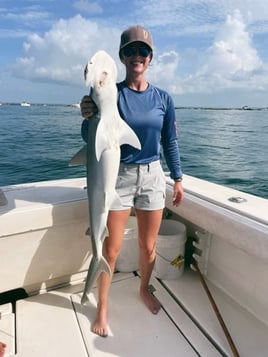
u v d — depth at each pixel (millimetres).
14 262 2098
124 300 2213
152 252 2088
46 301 2211
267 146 14680
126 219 1934
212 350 1782
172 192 2447
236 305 2150
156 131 1808
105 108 1476
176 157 2086
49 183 2615
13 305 2184
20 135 16344
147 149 1823
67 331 1925
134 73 1722
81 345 1815
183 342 1839
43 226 2086
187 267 2613
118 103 1724
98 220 1685
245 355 1735
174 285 2383
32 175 8594
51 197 2242
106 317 2037
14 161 10109
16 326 1961
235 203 2082
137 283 2416
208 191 2365
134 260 2545
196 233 2441
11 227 1972
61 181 2682
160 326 1968
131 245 2496
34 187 2492
